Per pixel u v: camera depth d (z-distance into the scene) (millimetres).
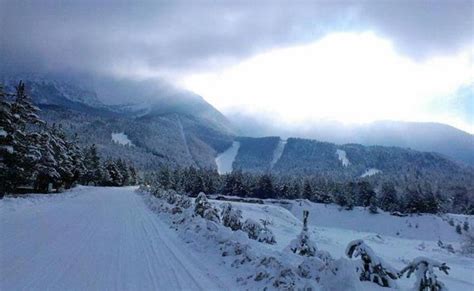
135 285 7121
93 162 90938
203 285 7395
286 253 9828
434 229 87562
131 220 19094
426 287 7086
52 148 41906
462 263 19500
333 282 6715
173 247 11438
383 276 7582
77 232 13508
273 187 115750
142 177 157250
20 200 24547
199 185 114688
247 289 7305
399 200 98250
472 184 133250
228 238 11156
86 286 6883
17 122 27969
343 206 103312
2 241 10766
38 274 7488
